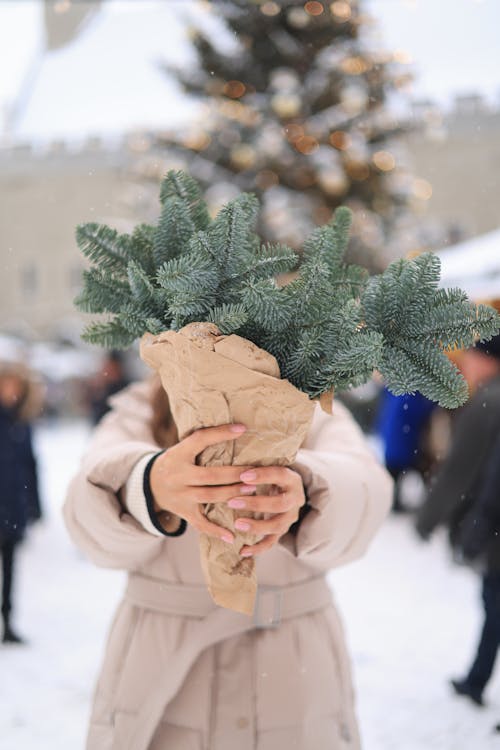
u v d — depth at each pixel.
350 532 1.58
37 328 32.16
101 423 1.81
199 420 1.34
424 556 6.57
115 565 1.66
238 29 9.36
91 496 1.53
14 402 4.76
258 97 9.67
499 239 7.39
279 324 1.30
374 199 9.76
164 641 1.59
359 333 1.31
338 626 1.69
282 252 1.34
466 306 1.32
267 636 1.59
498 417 3.55
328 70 9.49
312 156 9.50
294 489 1.38
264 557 1.62
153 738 1.56
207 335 1.29
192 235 1.42
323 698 1.59
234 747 1.53
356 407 10.55
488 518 3.49
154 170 10.12
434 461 7.34
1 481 4.64
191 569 1.61
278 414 1.33
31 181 31.48
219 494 1.35
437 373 1.30
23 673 4.20
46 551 6.99
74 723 3.60
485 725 3.51
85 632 4.86
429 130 10.09
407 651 4.47
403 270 1.34
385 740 3.39
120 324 1.48
